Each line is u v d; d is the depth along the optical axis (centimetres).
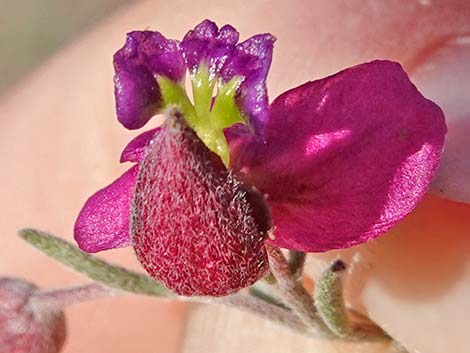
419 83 7
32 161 10
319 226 5
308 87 5
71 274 10
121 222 5
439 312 7
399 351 7
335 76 5
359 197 5
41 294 7
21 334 7
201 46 5
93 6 15
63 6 16
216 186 5
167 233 5
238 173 5
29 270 10
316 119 5
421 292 7
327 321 6
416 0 7
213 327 9
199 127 5
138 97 5
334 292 6
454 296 7
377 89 5
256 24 8
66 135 10
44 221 10
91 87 10
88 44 11
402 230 7
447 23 7
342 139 5
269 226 5
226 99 5
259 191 5
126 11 10
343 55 7
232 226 5
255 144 5
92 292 7
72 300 7
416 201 5
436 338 7
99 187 10
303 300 6
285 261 6
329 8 8
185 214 5
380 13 7
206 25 5
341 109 5
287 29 8
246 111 5
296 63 8
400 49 7
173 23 9
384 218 5
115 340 10
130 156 5
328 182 5
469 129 6
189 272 5
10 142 11
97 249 5
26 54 16
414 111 5
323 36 8
